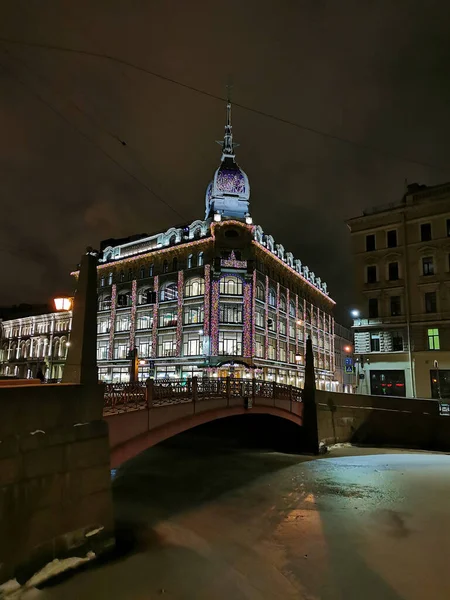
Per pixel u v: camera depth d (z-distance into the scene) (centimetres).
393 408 3067
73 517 995
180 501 1656
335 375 7144
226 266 4375
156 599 880
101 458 1092
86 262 1196
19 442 898
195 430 3120
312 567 1067
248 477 2050
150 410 1520
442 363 3700
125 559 1065
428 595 928
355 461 2445
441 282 3816
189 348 4431
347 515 1475
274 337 4850
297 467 2278
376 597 920
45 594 861
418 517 1445
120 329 5144
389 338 4006
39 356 6253
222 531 1327
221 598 900
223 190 4791
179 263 4759
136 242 5291
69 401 1032
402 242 4075
